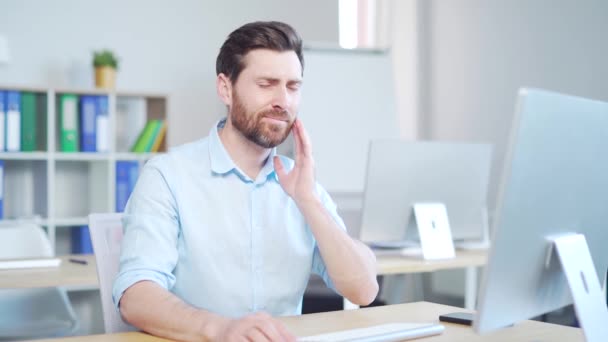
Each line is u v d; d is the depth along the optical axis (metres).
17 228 3.27
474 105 5.24
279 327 1.33
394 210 3.16
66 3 4.77
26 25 4.67
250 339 1.30
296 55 1.69
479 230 3.45
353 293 1.71
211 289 1.72
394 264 2.97
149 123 4.68
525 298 1.31
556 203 1.30
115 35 4.90
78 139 4.54
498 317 1.25
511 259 1.23
